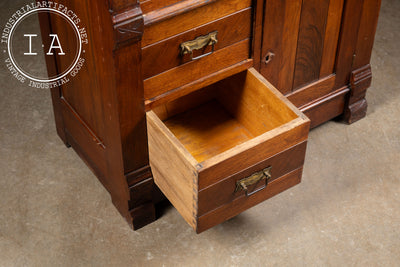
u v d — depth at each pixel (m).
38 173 2.51
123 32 1.75
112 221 2.35
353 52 2.51
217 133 2.37
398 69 2.99
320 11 2.28
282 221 2.34
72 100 2.34
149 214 2.31
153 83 2.00
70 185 2.47
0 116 2.73
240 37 2.12
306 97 2.53
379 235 2.29
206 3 1.92
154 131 2.00
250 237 2.29
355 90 2.62
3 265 2.19
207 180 1.85
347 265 2.20
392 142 2.64
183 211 2.05
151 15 1.85
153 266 2.21
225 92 2.39
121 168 2.16
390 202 2.40
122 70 1.87
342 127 2.71
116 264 2.21
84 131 2.34
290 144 1.96
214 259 2.22
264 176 1.97
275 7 2.12
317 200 2.41
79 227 2.32
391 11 3.30
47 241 2.27
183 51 1.98
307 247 2.25
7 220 2.33
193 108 2.46
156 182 2.21
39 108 2.77
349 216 2.35
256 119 2.29
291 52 2.33
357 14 2.39
